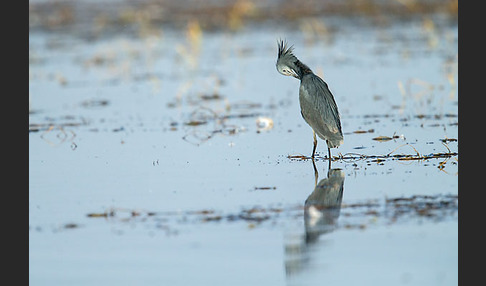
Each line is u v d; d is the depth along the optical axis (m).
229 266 10.05
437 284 9.42
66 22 36.91
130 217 11.94
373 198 12.38
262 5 40.16
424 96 20.66
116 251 10.63
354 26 34.41
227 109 20.36
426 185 12.94
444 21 34.00
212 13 37.78
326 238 10.86
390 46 29.34
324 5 39.34
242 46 30.86
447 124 17.44
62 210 12.36
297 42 31.14
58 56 29.94
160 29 34.72
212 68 26.83
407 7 37.56
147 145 16.77
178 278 9.74
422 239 10.71
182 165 14.98
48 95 23.20
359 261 10.06
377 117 18.59
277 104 20.84
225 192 13.02
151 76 25.89
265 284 9.45
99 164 15.27
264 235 11.01
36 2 41.69
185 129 18.25
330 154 15.07
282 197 12.62
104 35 34.09
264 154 15.65
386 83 22.69
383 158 14.86
